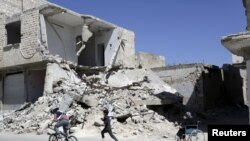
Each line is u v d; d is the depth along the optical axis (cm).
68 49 2825
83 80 2566
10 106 2605
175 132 1828
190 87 3312
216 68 3538
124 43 3184
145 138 1587
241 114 3219
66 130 1228
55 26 2702
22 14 2502
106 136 1609
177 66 3444
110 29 3094
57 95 2109
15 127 1873
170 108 2477
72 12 2548
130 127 1780
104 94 2202
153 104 2261
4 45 2595
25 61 2434
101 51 3183
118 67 3023
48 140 1348
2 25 2623
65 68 2492
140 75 2962
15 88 2598
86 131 1678
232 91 3850
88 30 2812
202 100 3200
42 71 2627
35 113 1981
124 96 2273
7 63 2550
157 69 3594
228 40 497
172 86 3434
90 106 1925
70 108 1889
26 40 2450
